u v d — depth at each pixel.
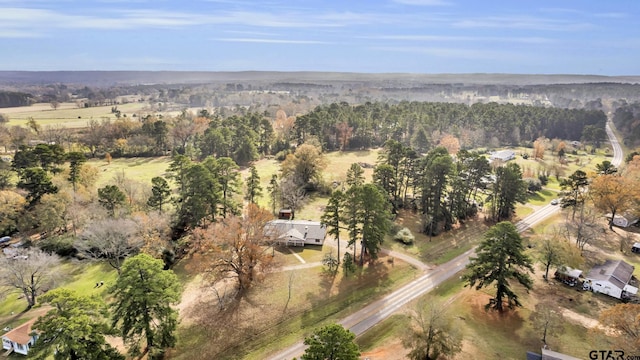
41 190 70.38
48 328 32.75
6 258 53.69
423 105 187.75
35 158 88.06
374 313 53.94
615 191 78.38
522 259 51.53
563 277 60.94
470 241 76.62
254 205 64.00
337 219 64.31
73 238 67.69
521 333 48.94
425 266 66.75
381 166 87.56
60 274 57.34
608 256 68.31
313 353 32.72
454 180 81.19
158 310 42.12
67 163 105.50
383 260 67.50
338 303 55.75
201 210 68.88
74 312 33.91
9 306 53.75
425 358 44.19
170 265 63.91
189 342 47.50
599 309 53.31
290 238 71.69
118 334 40.38
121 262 64.12
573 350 45.22
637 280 60.22
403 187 102.81
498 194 88.06
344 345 32.66
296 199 86.25
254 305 54.44
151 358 44.09
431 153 91.94
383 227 63.81
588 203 84.00
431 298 54.06
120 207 70.69
